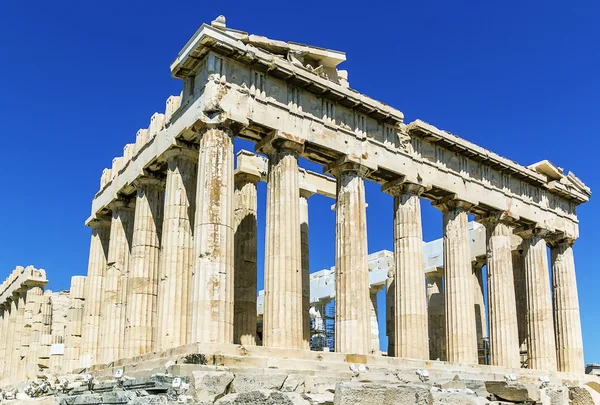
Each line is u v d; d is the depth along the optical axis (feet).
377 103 112.16
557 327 143.43
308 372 84.53
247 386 68.90
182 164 102.73
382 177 116.47
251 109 97.35
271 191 100.53
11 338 198.18
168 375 70.44
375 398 54.49
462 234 123.34
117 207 125.49
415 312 111.04
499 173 133.49
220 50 95.30
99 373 100.63
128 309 108.17
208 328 85.40
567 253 146.20
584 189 150.82
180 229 99.81
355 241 105.29
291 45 104.63
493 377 111.34
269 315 95.25
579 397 86.22
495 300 127.85
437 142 122.21
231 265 90.27
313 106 105.81
